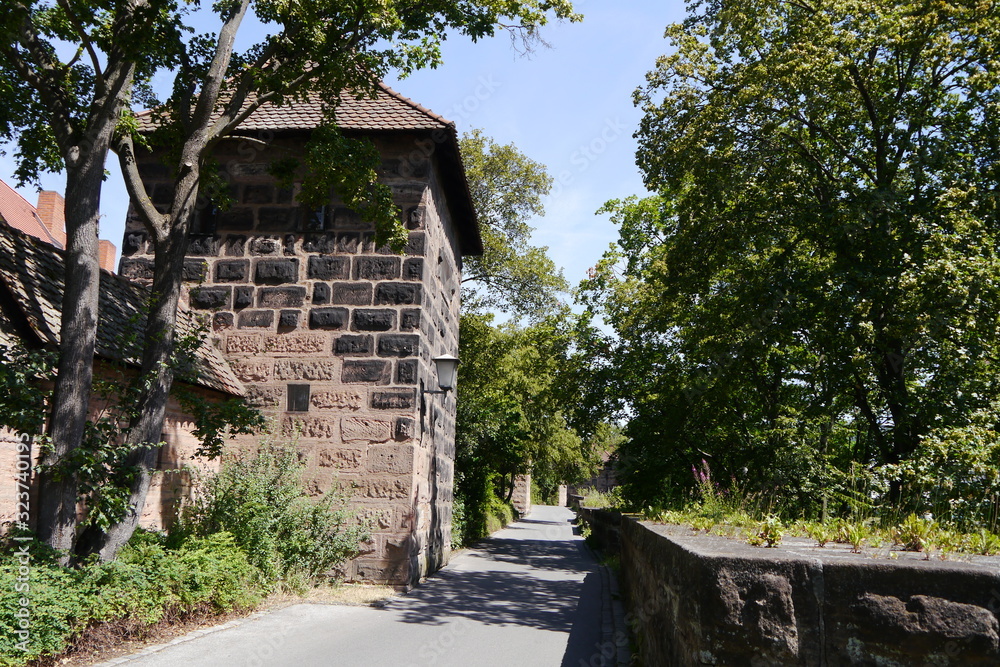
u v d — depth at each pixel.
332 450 13.12
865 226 14.02
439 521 16.16
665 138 16.50
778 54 14.84
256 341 13.52
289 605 10.45
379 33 10.23
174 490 11.47
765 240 16.66
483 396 27.86
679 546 4.60
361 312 13.48
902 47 14.28
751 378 17.52
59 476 7.80
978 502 8.01
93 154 8.45
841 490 9.59
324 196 11.71
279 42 10.10
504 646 8.09
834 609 3.62
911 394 14.33
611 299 23.42
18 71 8.66
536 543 25.16
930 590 3.50
